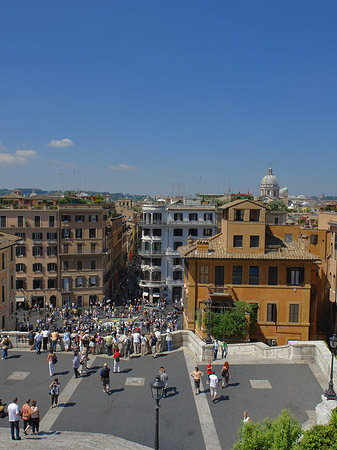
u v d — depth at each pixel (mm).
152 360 35344
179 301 98875
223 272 48219
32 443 22125
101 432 23703
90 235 95812
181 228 99375
